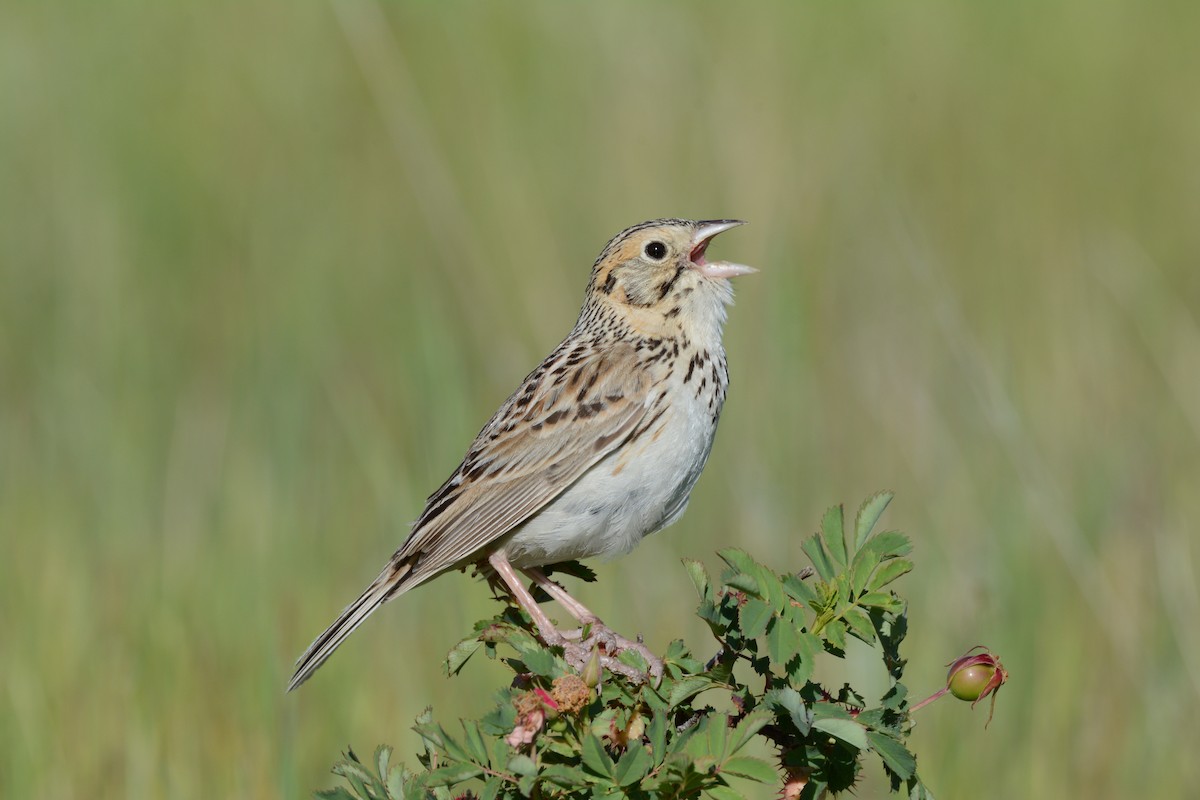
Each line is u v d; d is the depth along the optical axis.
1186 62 26.39
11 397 18.48
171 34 26.09
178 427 16.67
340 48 25.36
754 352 16.52
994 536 14.30
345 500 15.80
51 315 19.78
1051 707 13.23
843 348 17.30
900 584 14.41
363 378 18.03
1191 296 20.39
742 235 18.20
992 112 23.97
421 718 6.96
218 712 12.56
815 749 7.07
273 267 20.70
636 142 20.08
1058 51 26.17
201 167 23.09
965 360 15.02
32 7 27.03
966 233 20.56
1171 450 16.36
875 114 22.84
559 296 18.03
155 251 21.45
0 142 23.25
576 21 24.95
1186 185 22.98
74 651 13.06
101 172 22.52
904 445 15.80
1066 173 22.69
